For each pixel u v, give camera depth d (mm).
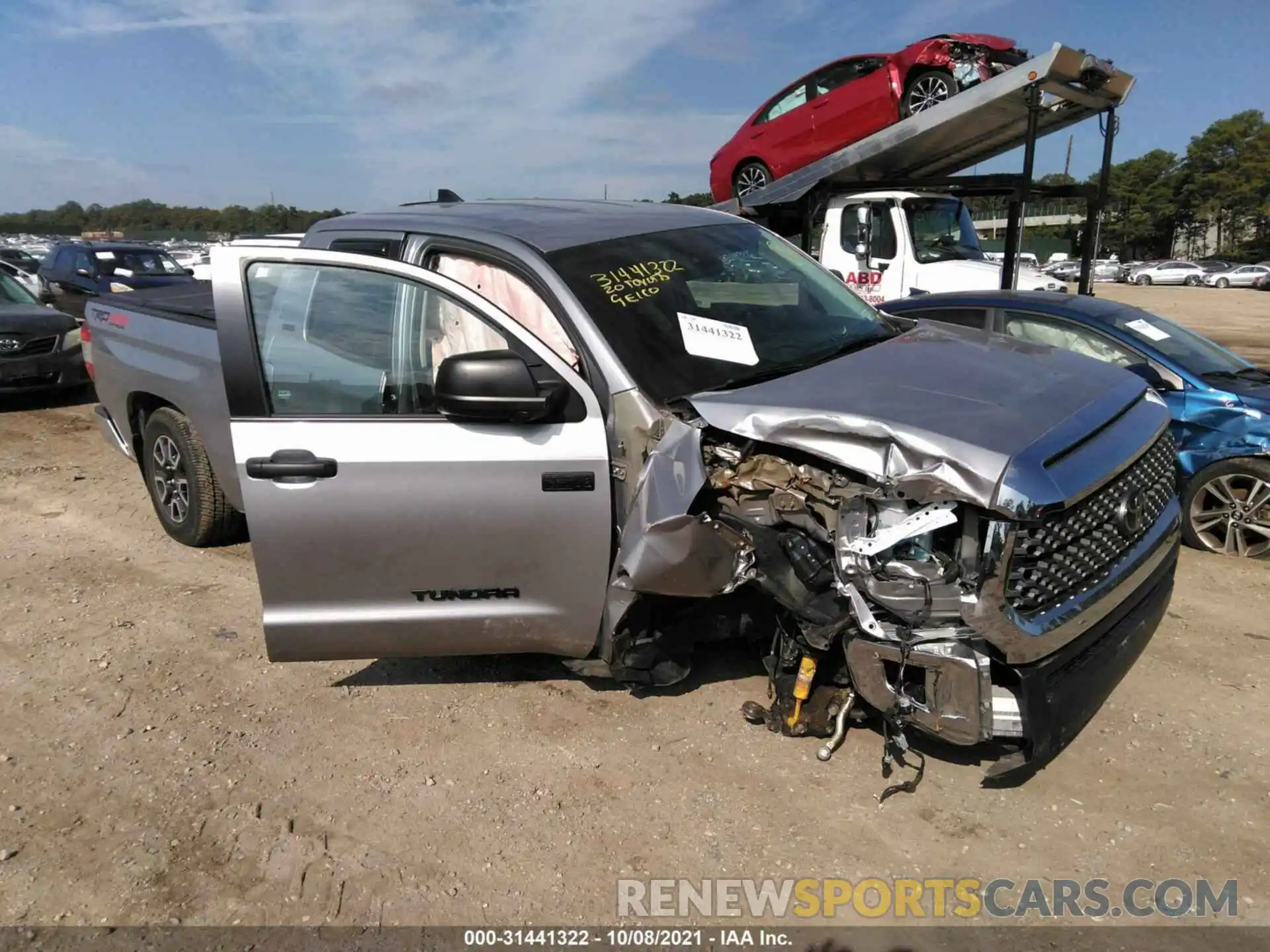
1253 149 67188
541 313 3516
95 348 5590
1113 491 2840
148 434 5301
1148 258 76438
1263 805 2928
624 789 3096
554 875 2723
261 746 3393
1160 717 3422
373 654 3354
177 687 3803
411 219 4031
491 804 3043
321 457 3113
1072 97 7941
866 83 9602
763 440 2918
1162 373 5250
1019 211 8141
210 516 5066
